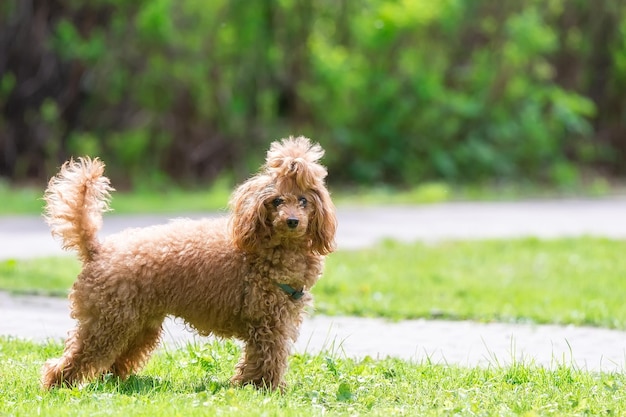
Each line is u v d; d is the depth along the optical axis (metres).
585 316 10.55
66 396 6.34
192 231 6.87
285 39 26.36
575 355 8.85
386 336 9.61
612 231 19.23
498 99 29.97
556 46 31.28
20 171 23.69
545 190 29.09
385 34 27.56
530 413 6.04
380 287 12.25
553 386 7.02
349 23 27.72
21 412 5.93
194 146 25.34
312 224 6.85
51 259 13.36
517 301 11.60
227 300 6.73
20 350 8.14
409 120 28.47
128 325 6.65
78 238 6.71
